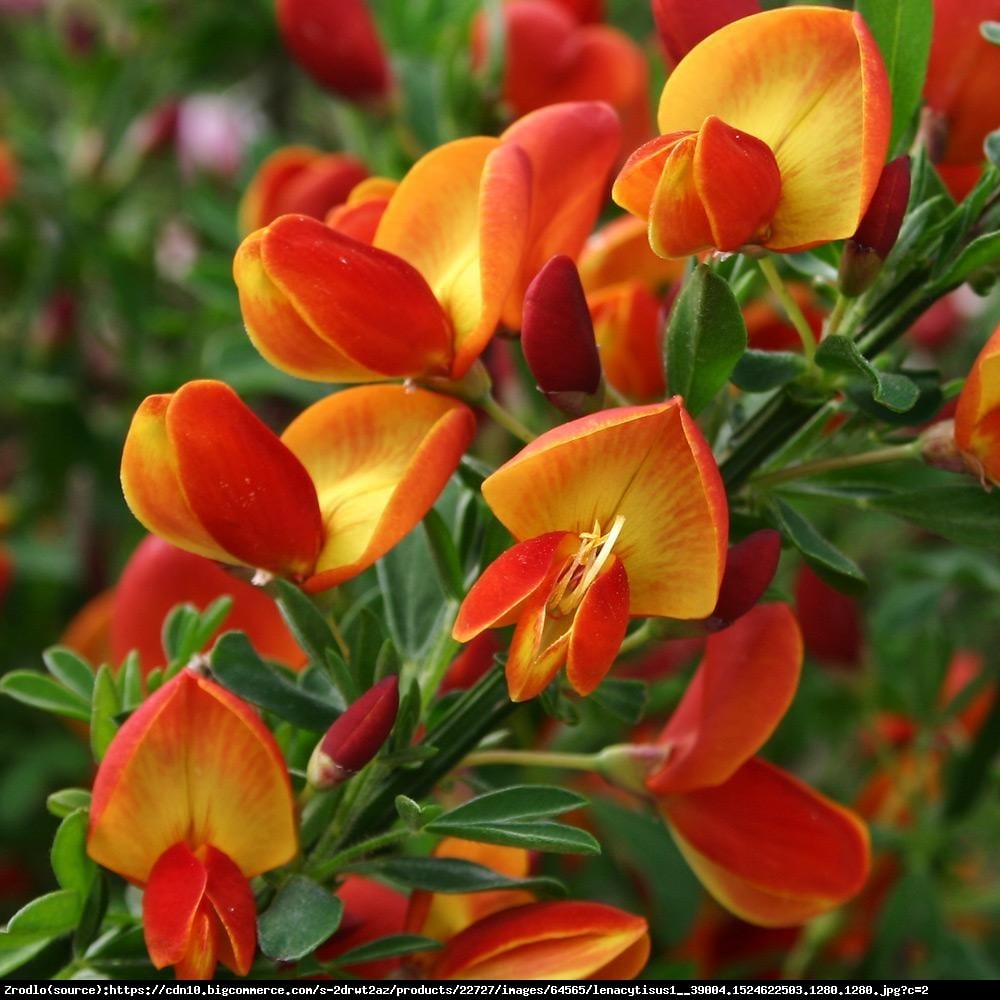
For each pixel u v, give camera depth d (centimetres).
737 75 33
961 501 34
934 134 35
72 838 34
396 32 47
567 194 34
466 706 34
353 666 34
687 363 33
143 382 51
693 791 35
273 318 33
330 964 34
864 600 47
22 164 52
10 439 56
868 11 35
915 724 42
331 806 34
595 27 45
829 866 35
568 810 33
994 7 35
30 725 47
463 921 35
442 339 34
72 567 49
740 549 33
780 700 35
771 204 33
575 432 32
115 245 52
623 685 34
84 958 34
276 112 59
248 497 33
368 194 36
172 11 55
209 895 33
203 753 33
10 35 64
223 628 37
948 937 40
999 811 42
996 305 49
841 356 33
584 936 34
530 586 32
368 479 34
